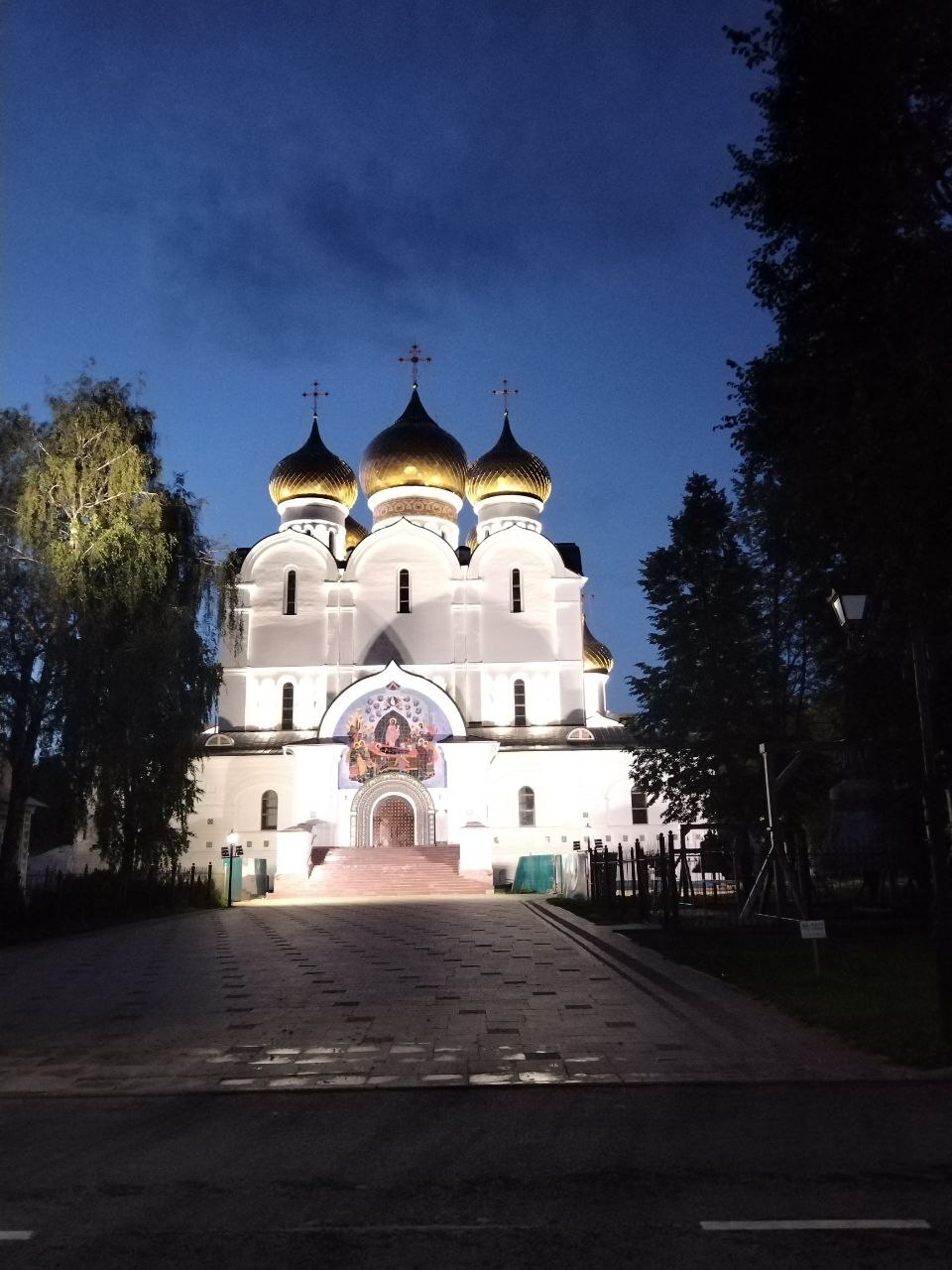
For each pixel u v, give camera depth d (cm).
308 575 5884
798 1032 1203
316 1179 723
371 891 4794
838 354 1666
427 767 5384
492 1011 1391
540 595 5872
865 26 1541
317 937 2542
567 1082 994
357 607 5841
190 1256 590
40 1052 1191
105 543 3197
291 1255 590
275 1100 960
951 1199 663
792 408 1794
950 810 1299
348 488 6506
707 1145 786
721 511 3728
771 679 3606
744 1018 1298
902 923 2308
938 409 1465
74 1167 762
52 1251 600
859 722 2439
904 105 1588
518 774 5525
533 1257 582
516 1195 683
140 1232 627
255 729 5675
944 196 1622
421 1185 706
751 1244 595
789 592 3634
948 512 1557
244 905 4184
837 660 2652
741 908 2823
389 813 5369
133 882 3409
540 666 5769
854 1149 770
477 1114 893
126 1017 1420
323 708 5691
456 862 5012
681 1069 1041
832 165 1627
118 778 3134
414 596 5866
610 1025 1277
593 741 5562
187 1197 690
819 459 1738
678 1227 621
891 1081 980
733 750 3475
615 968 1792
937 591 1695
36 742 3014
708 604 3594
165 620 3359
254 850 5388
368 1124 868
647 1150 777
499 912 3309
